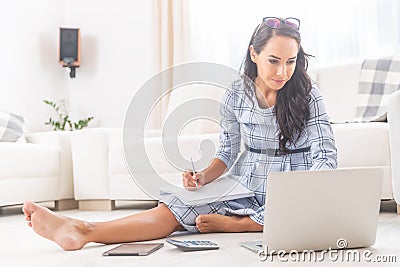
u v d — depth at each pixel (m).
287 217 1.71
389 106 2.49
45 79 4.99
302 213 1.73
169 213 2.15
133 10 4.94
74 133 3.68
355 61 3.78
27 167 3.56
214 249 1.87
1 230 2.73
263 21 2.13
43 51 4.99
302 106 2.08
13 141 3.91
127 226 2.04
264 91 2.11
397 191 2.50
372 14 4.08
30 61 4.88
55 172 3.74
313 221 1.74
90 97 5.10
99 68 5.07
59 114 5.04
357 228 1.80
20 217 3.37
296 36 2.07
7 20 4.71
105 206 3.60
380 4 4.06
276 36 2.05
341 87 3.74
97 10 5.07
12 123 4.02
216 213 2.22
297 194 1.71
